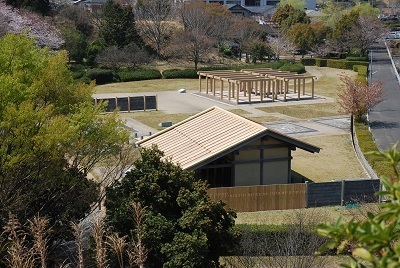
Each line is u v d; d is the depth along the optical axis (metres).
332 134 32.34
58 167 13.44
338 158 27.02
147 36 66.56
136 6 72.31
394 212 3.47
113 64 57.34
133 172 13.12
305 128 34.09
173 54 64.06
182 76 57.19
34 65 15.54
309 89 50.09
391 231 3.49
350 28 69.69
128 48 58.47
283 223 16.78
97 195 14.66
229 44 70.69
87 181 14.83
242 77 44.00
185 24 67.19
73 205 13.82
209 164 20.81
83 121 14.13
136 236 11.58
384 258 3.22
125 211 12.21
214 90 45.91
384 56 72.38
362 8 93.06
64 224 13.44
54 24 61.00
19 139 12.85
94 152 14.76
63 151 13.42
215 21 69.69
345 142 30.36
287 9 90.06
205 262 11.93
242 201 19.25
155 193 12.70
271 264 12.49
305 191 19.75
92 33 67.81
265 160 21.58
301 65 61.47
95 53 58.03
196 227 12.03
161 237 11.90
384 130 33.19
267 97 45.12
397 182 3.83
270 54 68.06
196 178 20.80
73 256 12.49
